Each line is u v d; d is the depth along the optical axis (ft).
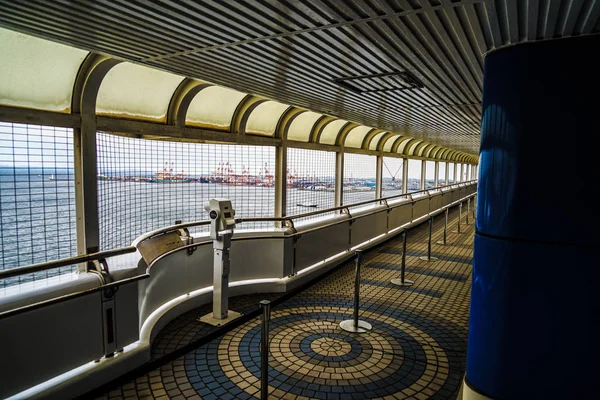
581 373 8.19
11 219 9.68
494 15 7.30
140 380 11.22
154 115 14.62
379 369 12.06
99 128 11.72
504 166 8.62
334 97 16.43
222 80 13.55
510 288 8.60
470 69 12.16
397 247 30.96
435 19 8.05
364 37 9.20
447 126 26.96
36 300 9.07
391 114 21.29
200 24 8.32
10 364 8.67
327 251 23.61
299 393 10.71
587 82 7.77
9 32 9.42
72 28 8.53
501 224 8.70
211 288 17.48
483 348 9.10
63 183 10.91
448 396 10.72
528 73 8.25
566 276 8.14
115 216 13.17
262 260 18.97
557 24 7.27
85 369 10.16
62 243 10.94
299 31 8.79
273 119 20.48
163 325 14.29
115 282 10.64
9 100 9.81
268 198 20.95
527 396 8.58
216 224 14.89
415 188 46.16
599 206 7.86
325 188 26.27
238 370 11.87
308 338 14.16
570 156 7.98
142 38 9.20
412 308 17.40
